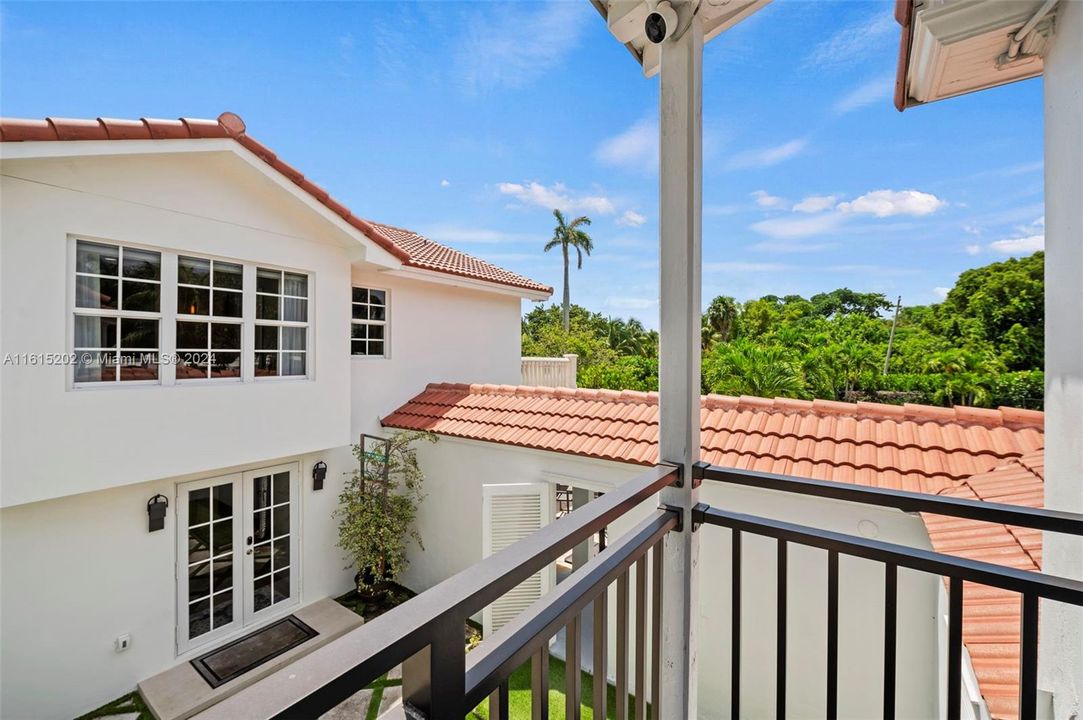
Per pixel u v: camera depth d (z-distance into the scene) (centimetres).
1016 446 403
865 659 403
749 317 3012
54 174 426
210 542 564
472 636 604
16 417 408
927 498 140
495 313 1012
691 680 177
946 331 2598
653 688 160
